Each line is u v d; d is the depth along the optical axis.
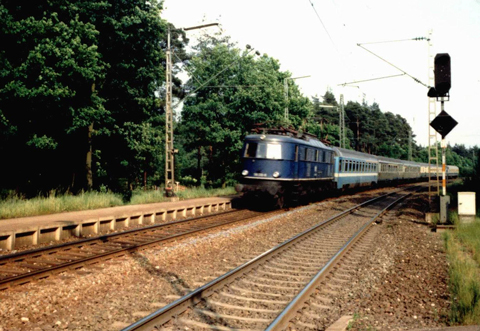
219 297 6.76
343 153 29.58
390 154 93.56
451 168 72.31
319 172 23.75
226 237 12.20
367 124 92.69
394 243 11.89
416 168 57.69
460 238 12.34
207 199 23.53
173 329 5.40
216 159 35.75
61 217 14.26
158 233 13.21
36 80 17.48
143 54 23.50
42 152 23.33
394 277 8.21
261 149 19.45
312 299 6.75
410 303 6.67
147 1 23.00
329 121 87.44
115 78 24.16
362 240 12.43
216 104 29.19
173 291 7.08
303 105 40.19
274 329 5.25
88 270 8.42
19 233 10.87
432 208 17.33
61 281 7.64
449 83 13.82
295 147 19.78
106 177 32.72
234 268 8.39
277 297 6.86
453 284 7.43
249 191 19.23
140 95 24.92
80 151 24.88
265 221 15.73
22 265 8.72
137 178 41.16
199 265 8.98
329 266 8.57
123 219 14.91
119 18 22.53
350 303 6.65
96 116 20.33
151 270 8.58
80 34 18.89
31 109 18.62
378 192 37.09
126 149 27.28
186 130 30.98
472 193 14.48
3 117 17.75
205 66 30.84
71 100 19.48
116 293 6.96
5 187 22.83
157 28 22.61
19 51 18.28
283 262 9.48
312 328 5.57
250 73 30.06
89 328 5.49
